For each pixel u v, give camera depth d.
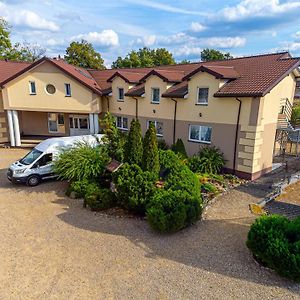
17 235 11.39
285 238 8.43
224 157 19.47
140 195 12.98
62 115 31.95
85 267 9.09
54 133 32.59
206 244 10.30
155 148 14.52
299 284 7.94
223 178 18.25
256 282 8.07
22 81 26.95
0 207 14.53
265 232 8.57
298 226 8.89
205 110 20.02
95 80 31.69
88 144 18.72
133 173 13.52
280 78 17.16
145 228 11.88
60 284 8.27
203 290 7.83
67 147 18.89
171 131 22.95
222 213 13.03
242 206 13.88
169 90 22.73
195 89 20.33
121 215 13.41
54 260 9.52
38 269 9.02
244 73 19.75
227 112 18.66
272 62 19.83
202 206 13.21
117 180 13.73
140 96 24.59
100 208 13.93
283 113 20.80
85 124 31.28
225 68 20.27
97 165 16.64
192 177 14.38
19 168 17.72
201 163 19.06
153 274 8.62
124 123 27.73
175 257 9.53
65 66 28.33
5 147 28.55
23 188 17.61
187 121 21.48
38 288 8.12
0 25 47.47
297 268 7.59
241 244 10.20
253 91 16.77
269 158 19.69
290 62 18.56
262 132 18.00
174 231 11.21
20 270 8.98
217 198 14.91
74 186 15.98
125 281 8.33
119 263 9.26
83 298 7.67
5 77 28.61
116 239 10.95
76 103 27.42
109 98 28.52
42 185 18.20
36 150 19.20
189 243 10.44
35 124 32.69
